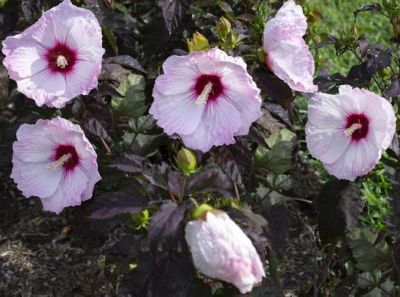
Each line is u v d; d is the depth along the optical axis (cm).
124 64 115
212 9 143
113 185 110
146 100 127
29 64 94
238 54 97
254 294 97
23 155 97
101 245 129
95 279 123
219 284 96
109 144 112
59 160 95
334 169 96
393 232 102
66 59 94
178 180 87
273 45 91
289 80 92
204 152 94
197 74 88
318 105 95
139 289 89
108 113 103
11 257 127
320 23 186
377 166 119
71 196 95
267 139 106
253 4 134
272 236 100
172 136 96
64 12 94
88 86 93
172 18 123
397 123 113
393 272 104
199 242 77
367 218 139
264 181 115
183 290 88
